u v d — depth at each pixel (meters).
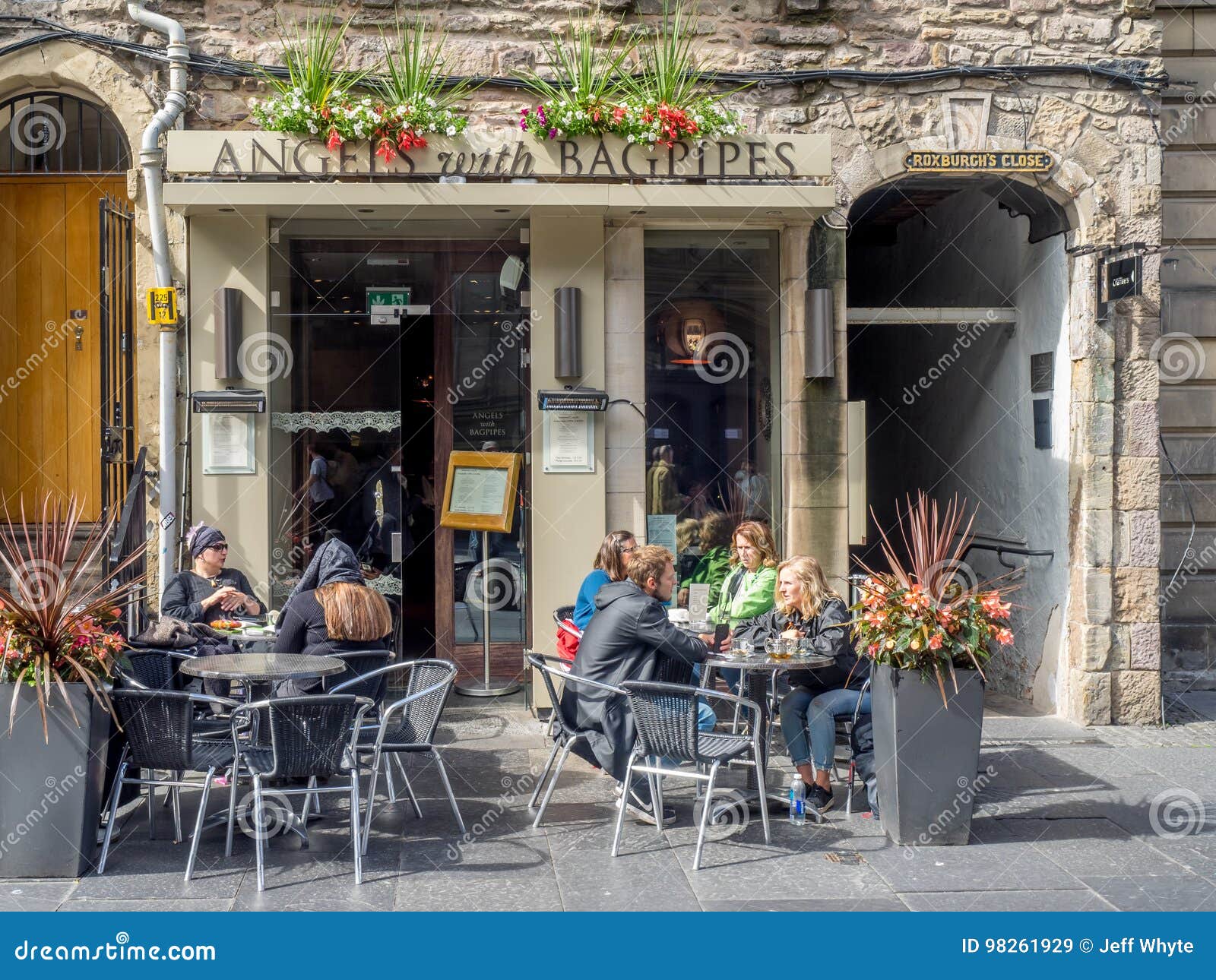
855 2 8.23
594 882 5.21
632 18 8.22
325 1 8.01
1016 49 8.29
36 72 7.80
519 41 8.16
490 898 5.02
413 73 7.62
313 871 5.35
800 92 8.22
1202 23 9.37
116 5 7.85
